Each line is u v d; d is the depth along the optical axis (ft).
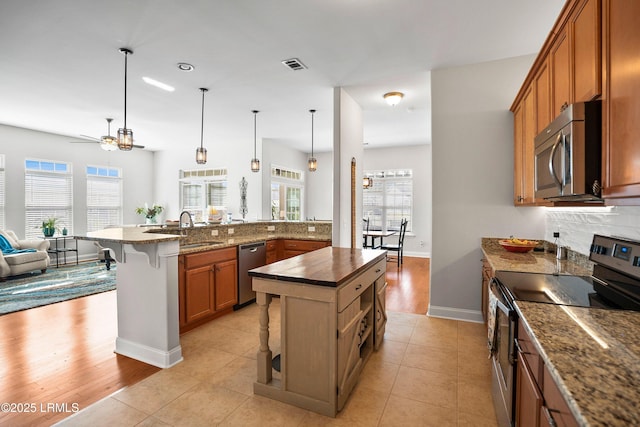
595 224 6.88
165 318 8.00
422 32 8.98
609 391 2.43
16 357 8.49
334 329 6.10
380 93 13.96
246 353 8.78
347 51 10.09
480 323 11.04
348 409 6.41
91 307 12.63
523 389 4.27
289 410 6.35
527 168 8.67
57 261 20.54
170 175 28.04
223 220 18.26
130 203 26.71
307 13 8.06
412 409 6.40
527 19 8.34
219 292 11.25
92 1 7.50
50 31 8.80
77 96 14.20
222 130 21.29
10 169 19.70
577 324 3.85
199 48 9.85
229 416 6.16
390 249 21.26
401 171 27.04
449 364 8.20
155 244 7.90
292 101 15.15
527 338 4.18
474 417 6.15
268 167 24.79
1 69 11.27
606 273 5.63
